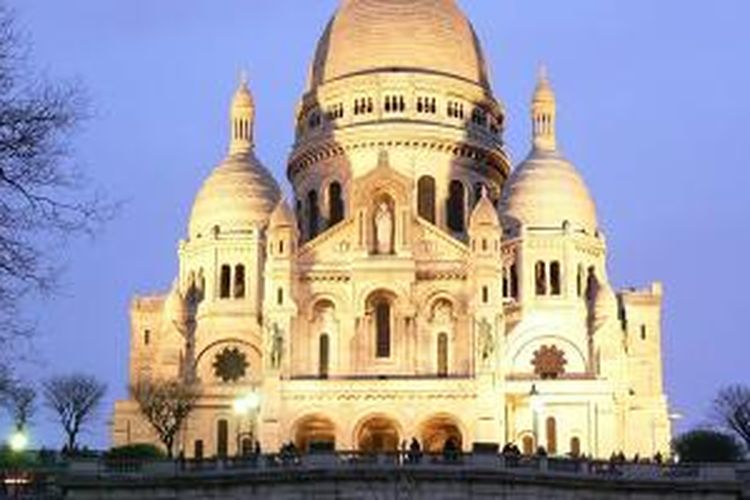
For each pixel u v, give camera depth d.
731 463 87.50
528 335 152.50
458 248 147.38
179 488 81.94
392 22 170.50
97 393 152.50
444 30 171.62
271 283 142.12
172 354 154.38
